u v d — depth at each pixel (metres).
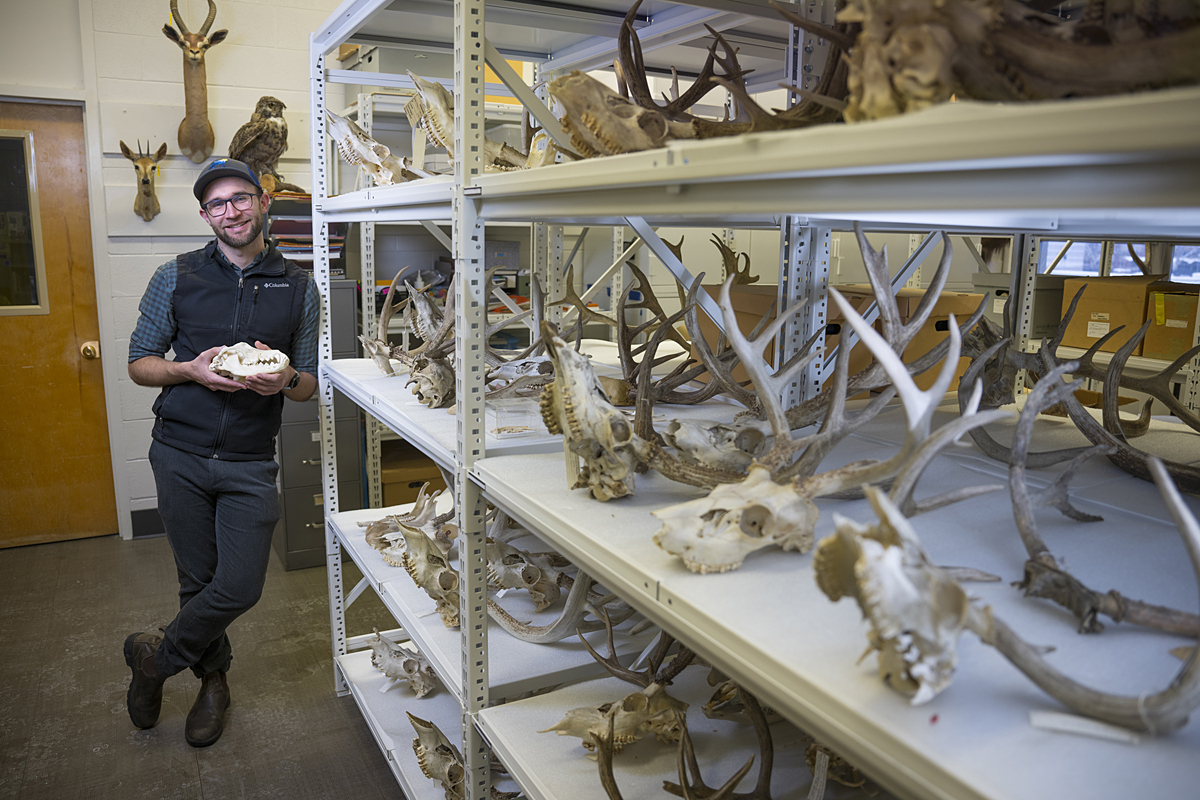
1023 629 0.74
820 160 0.61
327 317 2.42
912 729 0.59
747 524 0.86
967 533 0.97
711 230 4.17
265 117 3.47
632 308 3.79
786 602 0.78
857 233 1.09
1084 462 1.28
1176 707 0.55
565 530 1.03
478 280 1.34
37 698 2.47
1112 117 0.44
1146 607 0.71
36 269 3.58
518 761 1.27
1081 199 0.51
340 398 3.48
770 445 1.18
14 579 3.34
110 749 2.24
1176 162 0.46
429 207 1.52
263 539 2.17
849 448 1.35
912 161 0.54
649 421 1.20
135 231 3.64
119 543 3.78
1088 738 0.59
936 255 4.50
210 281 2.16
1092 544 0.94
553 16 1.92
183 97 3.69
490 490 1.28
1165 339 2.80
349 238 4.04
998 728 0.60
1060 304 2.74
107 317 3.66
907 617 0.56
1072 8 1.20
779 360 1.59
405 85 2.47
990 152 0.49
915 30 0.58
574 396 1.03
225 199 2.07
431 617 1.79
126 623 2.96
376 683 2.25
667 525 0.84
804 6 1.58
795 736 1.30
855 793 1.17
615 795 1.12
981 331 1.46
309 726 2.37
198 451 2.12
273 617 3.04
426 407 1.83
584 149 1.03
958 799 0.54
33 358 3.63
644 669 1.49
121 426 3.75
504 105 3.31
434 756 1.72
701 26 1.85
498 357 1.95
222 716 2.34
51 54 3.47
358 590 2.39
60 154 3.55
